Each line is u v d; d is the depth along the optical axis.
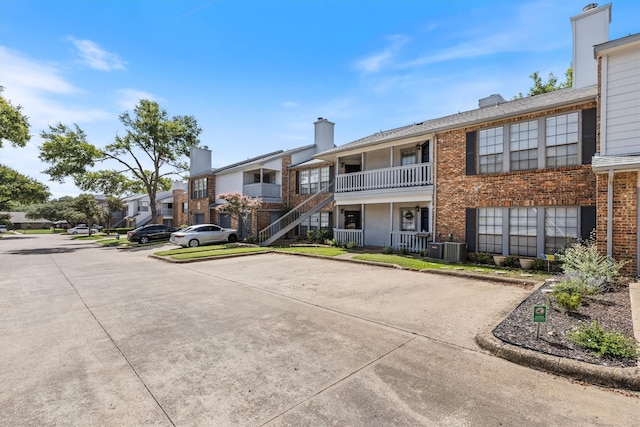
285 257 13.78
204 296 7.11
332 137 24.11
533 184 9.97
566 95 10.52
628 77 7.76
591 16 10.70
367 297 6.71
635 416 2.55
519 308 5.32
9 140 22.75
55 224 67.62
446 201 12.21
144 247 20.55
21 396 2.98
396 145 14.45
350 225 18.12
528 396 2.88
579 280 6.09
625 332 4.04
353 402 2.81
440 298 6.51
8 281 9.42
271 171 23.70
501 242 10.77
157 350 4.08
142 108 26.41
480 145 11.37
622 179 7.25
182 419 2.59
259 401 2.85
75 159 24.08
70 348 4.19
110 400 2.90
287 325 5.01
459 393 2.95
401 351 3.95
